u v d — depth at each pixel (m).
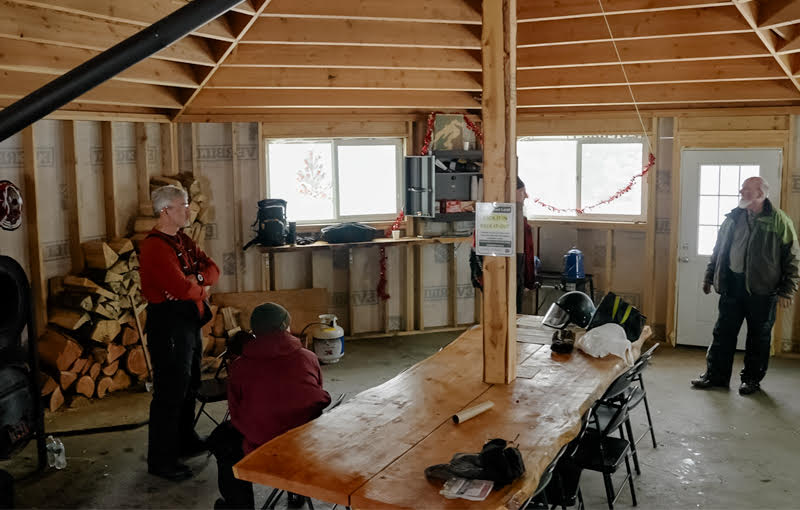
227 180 7.31
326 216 7.75
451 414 3.40
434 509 2.49
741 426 5.32
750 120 6.96
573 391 3.71
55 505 4.24
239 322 7.30
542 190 8.02
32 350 4.68
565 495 3.82
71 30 4.39
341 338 7.00
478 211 3.79
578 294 5.04
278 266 7.56
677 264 7.38
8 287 4.53
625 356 4.32
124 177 6.60
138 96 6.05
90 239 6.26
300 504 4.21
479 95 7.41
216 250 7.38
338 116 7.41
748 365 6.03
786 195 6.91
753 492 4.32
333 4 4.84
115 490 4.43
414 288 8.04
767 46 5.41
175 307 4.55
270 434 3.47
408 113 7.61
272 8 4.75
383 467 2.84
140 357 6.29
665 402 5.82
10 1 3.97
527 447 2.99
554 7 5.23
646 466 4.70
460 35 5.59
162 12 4.51
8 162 5.42
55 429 5.34
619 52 5.98
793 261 5.79
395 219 7.94
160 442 4.57
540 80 6.77
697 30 5.32
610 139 7.63
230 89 6.71
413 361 7.03
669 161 7.35
